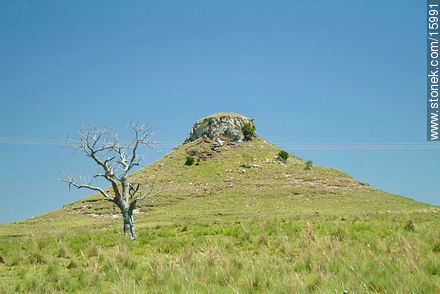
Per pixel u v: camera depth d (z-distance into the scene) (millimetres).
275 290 7031
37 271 11180
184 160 122125
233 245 13922
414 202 71125
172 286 7707
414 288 6637
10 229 68125
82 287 8617
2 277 10609
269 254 11766
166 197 87250
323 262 8711
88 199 90250
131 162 27531
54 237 19906
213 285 7855
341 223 18344
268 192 87625
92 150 26141
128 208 26031
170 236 19641
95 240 17938
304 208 63969
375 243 11445
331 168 114125
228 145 130125
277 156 122438
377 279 7414
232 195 87062
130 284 8008
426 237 11844
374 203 69625
